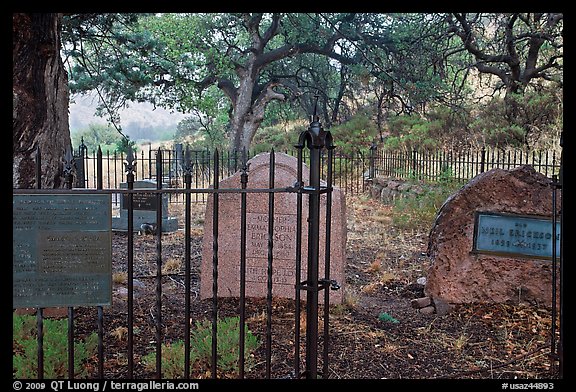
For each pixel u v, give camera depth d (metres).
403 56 22.70
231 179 6.60
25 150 5.70
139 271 8.07
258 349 4.94
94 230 3.41
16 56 5.63
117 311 5.88
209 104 24.02
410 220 11.95
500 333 5.57
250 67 26.03
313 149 3.63
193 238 11.01
